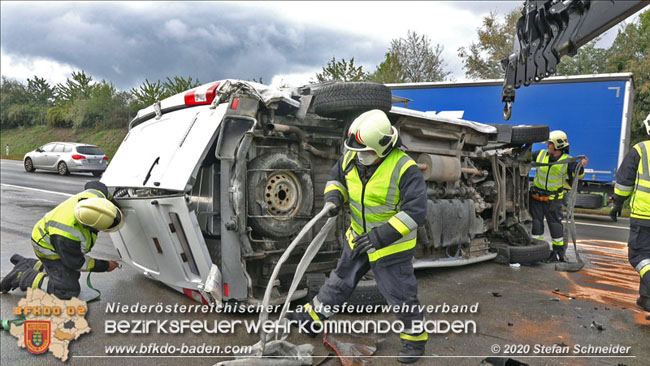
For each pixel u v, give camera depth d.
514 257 5.84
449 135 5.27
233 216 3.45
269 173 3.62
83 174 19.61
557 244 6.11
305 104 3.74
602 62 21.17
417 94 13.70
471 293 4.61
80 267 3.66
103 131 35.16
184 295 4.33
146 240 3.87
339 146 4.20
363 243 2.66
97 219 3.45
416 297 2.86
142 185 3.74
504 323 3.76
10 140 40.75
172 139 3.80
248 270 3.72
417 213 2.62
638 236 3.96
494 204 6.05
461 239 5.37
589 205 11.52
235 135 3.46
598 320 3.86
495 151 6.38
